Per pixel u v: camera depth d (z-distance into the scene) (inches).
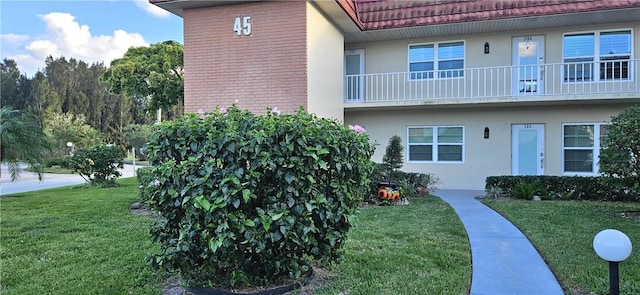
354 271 190.9
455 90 556.7
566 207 371.2
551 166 532.1
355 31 541.0
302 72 416.2
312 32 432.5
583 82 511.8
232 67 438.9
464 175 564.4
